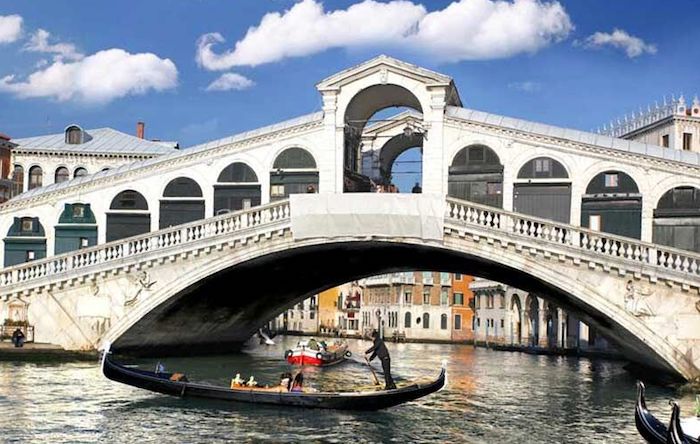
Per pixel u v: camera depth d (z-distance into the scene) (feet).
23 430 60.23
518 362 146.51
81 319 100.17
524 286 111.86
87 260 100.99
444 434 63.05
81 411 67.87
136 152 161.58
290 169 107.76
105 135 169.89
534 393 89.66
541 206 100.89
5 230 117.60
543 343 184.85
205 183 110.93
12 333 100.68
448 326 260.83
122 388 79.61
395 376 110.83
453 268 116.98
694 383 85.76
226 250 97.91
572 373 118.83
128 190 113.80
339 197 95.81
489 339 225.35
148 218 112.98
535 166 101.45
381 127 125.90
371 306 287.07
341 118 106.22
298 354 124.88
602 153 99.50
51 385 80.48
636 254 87.40
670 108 151.64
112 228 114.01
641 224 98.02
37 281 100.58
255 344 190.29
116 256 100.27
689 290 85.56
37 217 116.88
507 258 91.71
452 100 112.27
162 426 62.90
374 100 112.06
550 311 183.32
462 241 93.66
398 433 63.00
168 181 112.47
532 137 101.45
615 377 111.14
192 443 57.72
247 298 121.49
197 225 98.58
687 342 85.71
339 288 310.65
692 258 85.92
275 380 97.35
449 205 93.86
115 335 99.40
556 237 91.76
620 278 87.66
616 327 92.27
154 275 99.14
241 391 70.90
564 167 100.68
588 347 167.02
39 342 100.78
